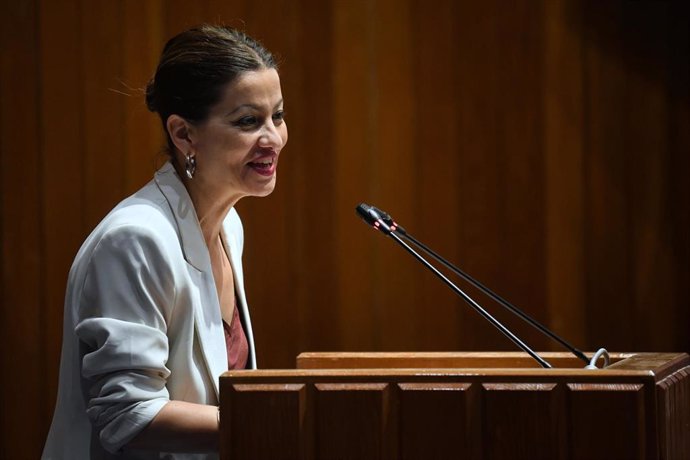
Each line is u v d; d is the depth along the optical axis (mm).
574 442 4996
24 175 12383
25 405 12445
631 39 12312
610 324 12430
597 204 12375
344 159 12391
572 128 12359
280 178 12414
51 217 12398
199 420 5723
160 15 12281
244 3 12312
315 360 6523
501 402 5031
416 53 12367
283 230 12438
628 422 4969
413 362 6500
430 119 12391
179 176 6535
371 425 5051
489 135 12375
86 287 5969
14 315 12445
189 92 6238
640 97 12320
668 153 12320
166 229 6137
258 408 5074
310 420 5082
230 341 6992
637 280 12391
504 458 5027
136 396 5746
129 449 5883
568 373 5062
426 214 12414
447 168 12406
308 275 12445
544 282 12406
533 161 12375
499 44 12352
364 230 12406
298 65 12367
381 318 12422
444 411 5039
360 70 12383
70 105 12344
